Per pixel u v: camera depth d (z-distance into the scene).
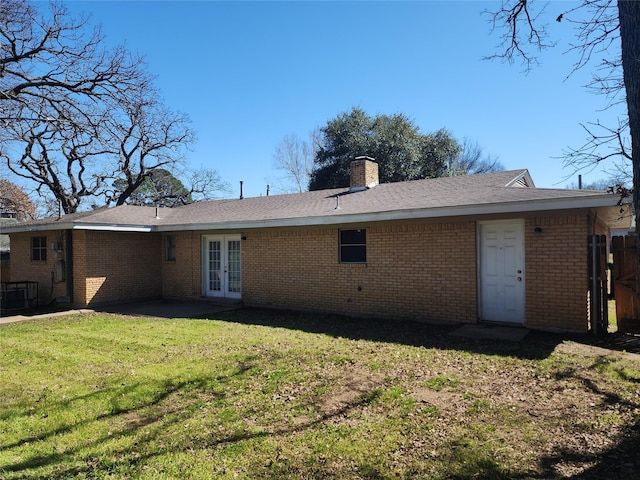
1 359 6.68
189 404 4.55
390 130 27.48
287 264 11.82
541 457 3.21
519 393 4.62
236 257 13.25
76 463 3.29
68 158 24.42
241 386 5.11
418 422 3.93
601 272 7.62
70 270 13.19
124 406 4.52
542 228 7.97
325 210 11.16
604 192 6.73
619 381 4.91
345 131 28.72
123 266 13.70
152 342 7.70
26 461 3.33
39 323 10.23
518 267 8.48
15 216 27.78
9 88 10.92
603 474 2.94
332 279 10.95
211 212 15.07
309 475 3.06
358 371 5.62
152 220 14.62
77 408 4.49
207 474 3.09
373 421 3.99
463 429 3.74
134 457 3.38
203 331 8.68
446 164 28.38
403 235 9.80
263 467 3.19
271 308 12.05
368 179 13.38
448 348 6.82
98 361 6.42
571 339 7.18
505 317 8.62
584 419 3.88
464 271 8.96
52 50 11.05
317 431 3.79
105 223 12.65
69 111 11.12
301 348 6.98
